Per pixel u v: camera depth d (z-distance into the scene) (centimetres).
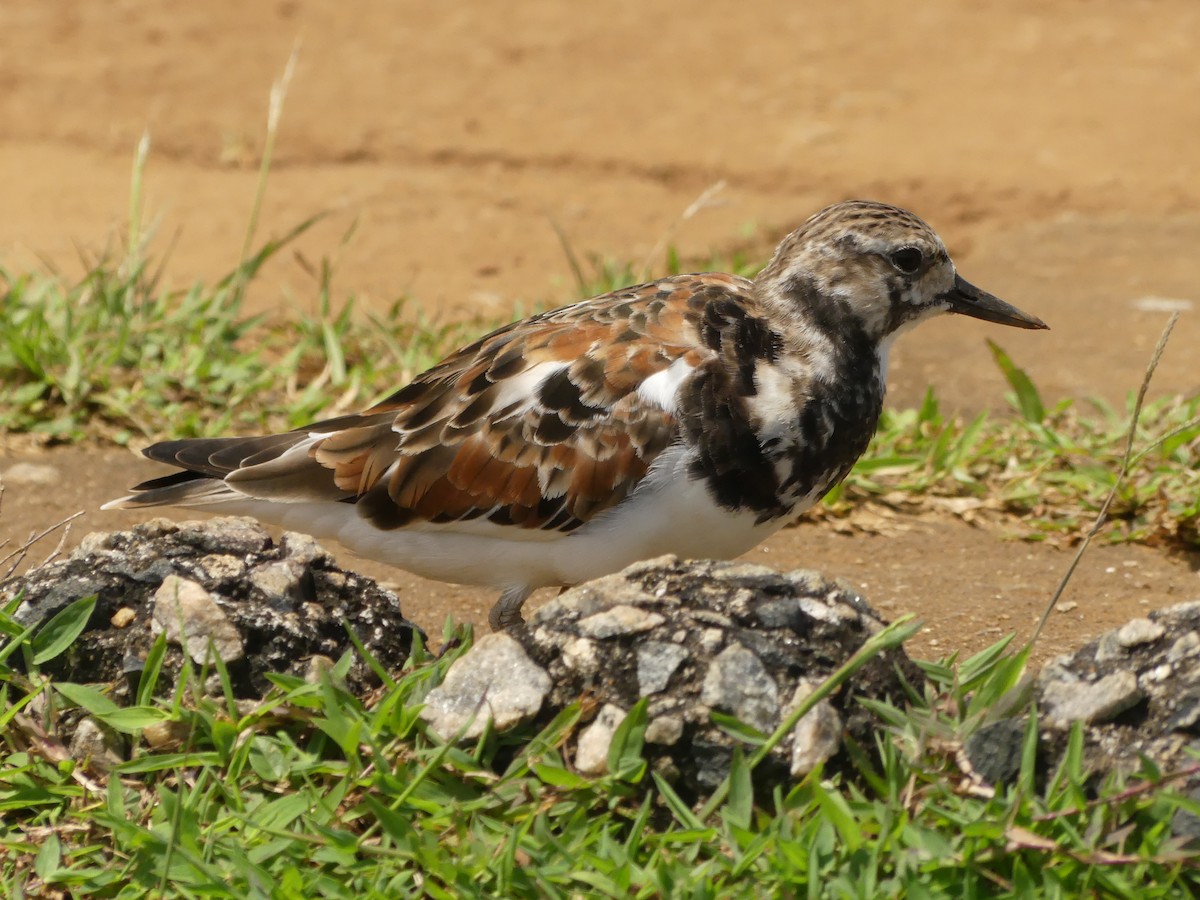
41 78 2373
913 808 738
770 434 923
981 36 2703
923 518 1259
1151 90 2445
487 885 718
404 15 2738
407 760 778
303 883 721
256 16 2697
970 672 841
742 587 801
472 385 936
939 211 2019
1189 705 752
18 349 1362
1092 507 1249
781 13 2802
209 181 2048
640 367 917
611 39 2650
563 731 760
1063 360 1586
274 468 941
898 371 1569
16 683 820
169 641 835
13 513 1195
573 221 1947
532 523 926
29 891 745
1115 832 713
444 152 2173
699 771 752
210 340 1459
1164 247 1906
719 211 1978
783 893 690
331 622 870
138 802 781
